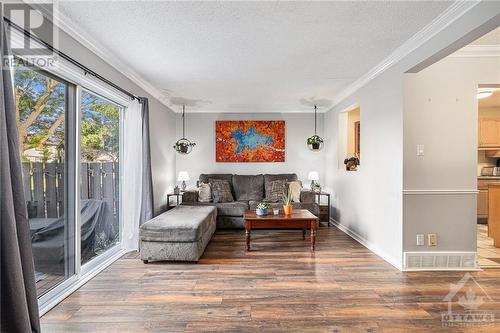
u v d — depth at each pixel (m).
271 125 6.26
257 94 4.98
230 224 5.16
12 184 1.71
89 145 3.14
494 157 5.86
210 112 6.25
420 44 2.75
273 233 4.89
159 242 3.33
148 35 2.66
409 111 3.11
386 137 3.46
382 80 3.56
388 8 2.22
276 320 2.13
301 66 3.55
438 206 3.12
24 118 2.20
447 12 2.26
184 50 3.02
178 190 5.46
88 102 3.11
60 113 2.60
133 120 3.72
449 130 3.12
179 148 5.83
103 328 2.04
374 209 3.79
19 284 1.67
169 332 1.99
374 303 2.39
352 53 3.13
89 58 2.82
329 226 5.37
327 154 6.06
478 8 2.07
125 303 2.39
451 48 2.45
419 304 2.37
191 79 4.09
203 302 2.41
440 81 3.12
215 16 2.32
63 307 2.32
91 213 3.18
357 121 6.01
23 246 1.76
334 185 5.59
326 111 6.13
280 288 2.68
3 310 1.66
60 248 2.62
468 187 3.12
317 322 2.11
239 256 3.63
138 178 3.81
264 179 6.03
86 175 3.08
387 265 3.28
